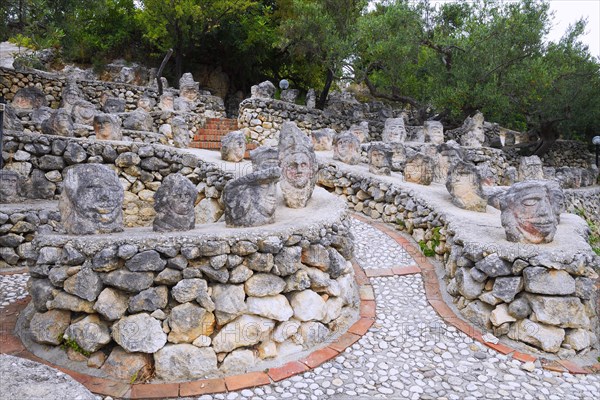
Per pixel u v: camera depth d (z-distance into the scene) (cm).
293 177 610
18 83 1307
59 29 1074
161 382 366
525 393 386
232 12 1673
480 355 441
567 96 1530
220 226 496
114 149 772
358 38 1441
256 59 1872
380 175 890
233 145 889
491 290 491
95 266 378
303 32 1468
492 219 640
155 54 1786
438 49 1545
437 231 659
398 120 1370
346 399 361
